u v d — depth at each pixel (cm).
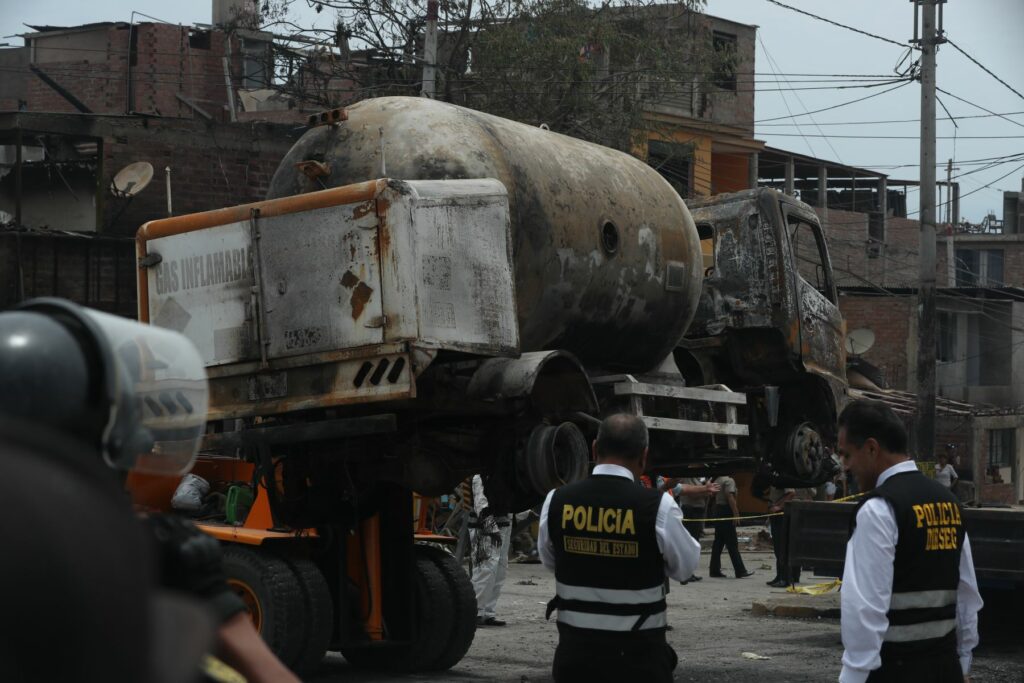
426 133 992
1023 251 6638
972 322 5359
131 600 105
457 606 1095
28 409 173
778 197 1442
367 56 3381
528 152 1053
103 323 190
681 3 3359
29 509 102
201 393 212
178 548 206
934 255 2730
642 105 3250
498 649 1249
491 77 2945
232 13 4250
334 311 893
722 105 4666
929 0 2755
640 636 562
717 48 4400
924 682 538
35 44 4600
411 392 862
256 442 930
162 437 199
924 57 2762
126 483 201
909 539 533
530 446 953
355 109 1029
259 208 928
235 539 984
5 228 2372
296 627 957
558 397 998
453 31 3106
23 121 2406
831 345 1511
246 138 2597
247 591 973
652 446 1188
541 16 3002
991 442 4856
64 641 101
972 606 573
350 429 889
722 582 2095
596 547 567
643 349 1212
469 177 983
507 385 934
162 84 4138
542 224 1034
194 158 2548
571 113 3050
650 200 1189
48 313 185
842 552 1321
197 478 1109
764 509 3438
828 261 1545
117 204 2466
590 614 566
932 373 2697
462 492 1438
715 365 1456
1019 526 1241
